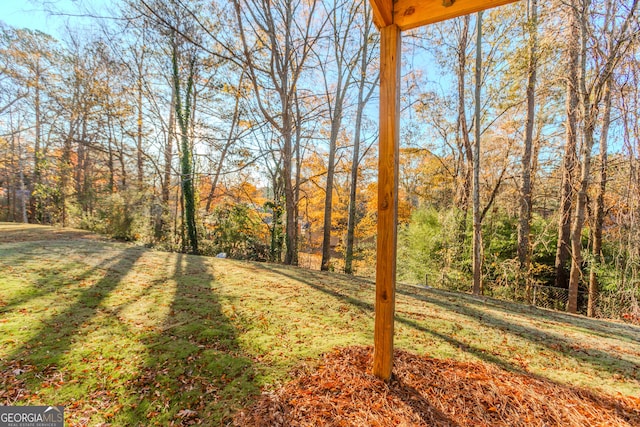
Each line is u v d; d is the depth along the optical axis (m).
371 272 11.91
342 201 14.72
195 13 7.52
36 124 14.78
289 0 6.91
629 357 2.95
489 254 8.48
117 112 10.30
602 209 6.39
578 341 3.35
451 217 8.64
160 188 11.74
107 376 2.04
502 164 8.75
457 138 9.80
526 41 6.62
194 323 3.00
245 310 3.50
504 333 3.39
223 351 2.48
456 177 9.75
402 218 11.74
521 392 2.06
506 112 7.89
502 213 9.73
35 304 3.10
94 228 10.12
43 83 13.23
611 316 5.84
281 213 10.53
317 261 15.39
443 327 3.43
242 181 11.81
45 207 14.17
